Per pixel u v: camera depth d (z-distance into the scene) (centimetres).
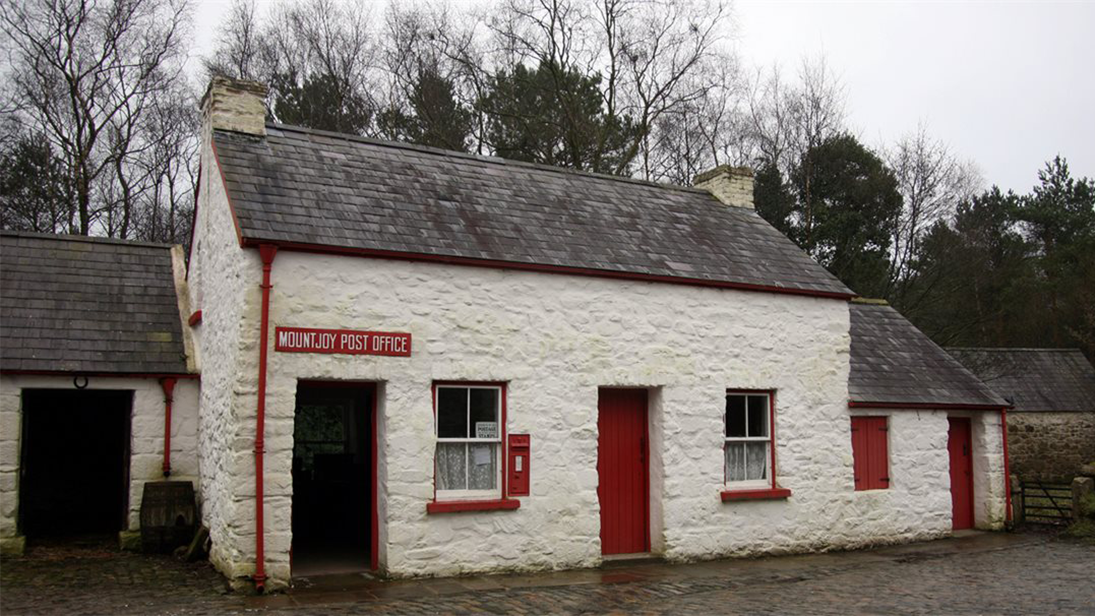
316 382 1023
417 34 2833
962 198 3334
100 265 1385
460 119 2786
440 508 1021
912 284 3086
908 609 891
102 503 1506
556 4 2697
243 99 1178
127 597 891
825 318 1373
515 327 1101
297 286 977
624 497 1212
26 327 1209
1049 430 2717
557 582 1020
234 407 945
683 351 1225
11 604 857
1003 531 1584
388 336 1016
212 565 1051
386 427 1008
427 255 1040
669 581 1045
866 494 1399
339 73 2880
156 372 1218
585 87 2770
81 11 2411
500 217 1196
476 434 1084
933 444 1508
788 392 1320
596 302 1164
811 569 1164
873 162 3014
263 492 934
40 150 2473
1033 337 3519
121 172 2578
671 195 1504
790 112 3061
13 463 1140
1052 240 4166
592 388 1148
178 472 1224
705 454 1230
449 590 948
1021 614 866
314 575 1015
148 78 2575
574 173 1435
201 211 1274
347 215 1059
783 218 2983
